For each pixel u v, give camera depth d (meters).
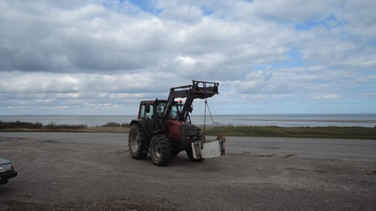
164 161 10.54
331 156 12.46
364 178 8.48
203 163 11.23
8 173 7.10
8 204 6.32
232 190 7.34
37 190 7.48
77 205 6.22
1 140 21.75
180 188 7.57
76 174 9.41
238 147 15.94
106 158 12.73
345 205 6.16
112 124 54.03
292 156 12.56
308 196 6.79
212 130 29.09
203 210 5.89
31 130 37.06
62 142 20.17
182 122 11.34
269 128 31.27
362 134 24.17
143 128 12.02
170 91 11.51
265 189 7.41
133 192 7.22
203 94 10.66
